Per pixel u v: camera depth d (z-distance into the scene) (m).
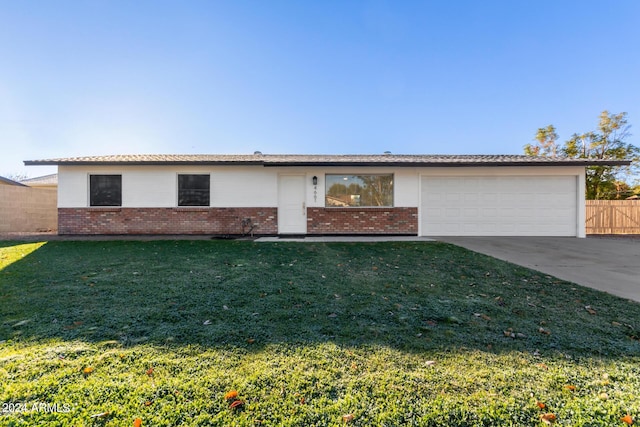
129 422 1.81
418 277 5.32
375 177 11.84
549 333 3.08
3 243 9.28
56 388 2.10
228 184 11.81
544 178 11.62
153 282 4.73
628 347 2.79
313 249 8.27
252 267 5.89
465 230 11.72
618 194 19.52
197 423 1.81
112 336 2.89
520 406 1.98
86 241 9.82
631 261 6.90
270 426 1.80
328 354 2.61
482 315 3.56
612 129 19.77
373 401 2.02
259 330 3.07
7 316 3.33
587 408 1.96
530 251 8.16
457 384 2.20
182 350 2.65
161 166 11.68
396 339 2.91
